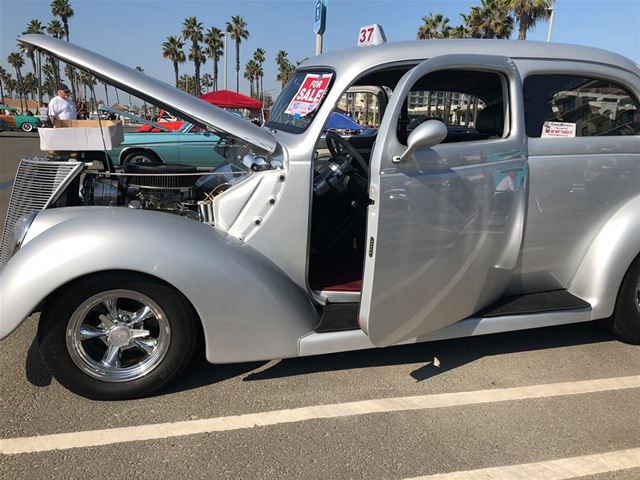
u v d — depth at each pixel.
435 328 2.92
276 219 2.80
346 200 3.38
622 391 2.96
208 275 2.54
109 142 3.21
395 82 3.57
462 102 3.31
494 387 2.97
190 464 2.25
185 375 2.96
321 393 2.84
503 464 2.31
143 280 2.51
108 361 2.65
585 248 3.30
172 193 3.20
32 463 2.22
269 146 2.74
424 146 2.47
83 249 2.40
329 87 2.91
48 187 2.98
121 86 2.73
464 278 2.90
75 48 2.71
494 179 2.85
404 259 2.65
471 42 3.03
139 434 2.43
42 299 2.40
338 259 3.53
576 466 2.32
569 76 3.10
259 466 2.25
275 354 2.73
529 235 3.13
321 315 2.95
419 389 2.92
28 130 31.28
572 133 3.14
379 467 2.27
